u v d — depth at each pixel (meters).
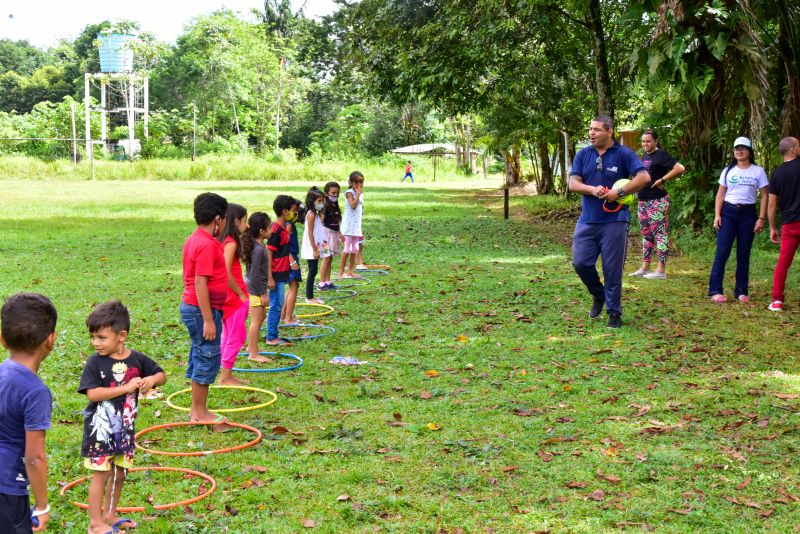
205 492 4.19
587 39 19.75
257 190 36.00
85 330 8.08
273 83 71.88
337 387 6.20
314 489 4.24
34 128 61.19
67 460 4.64
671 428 5.10
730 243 9.35
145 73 66.38
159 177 49.78
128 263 13.00
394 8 18.58
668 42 12.18
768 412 5.39
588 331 7.97
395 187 42.19
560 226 19.45
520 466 4.52
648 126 15.24
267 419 5.45
